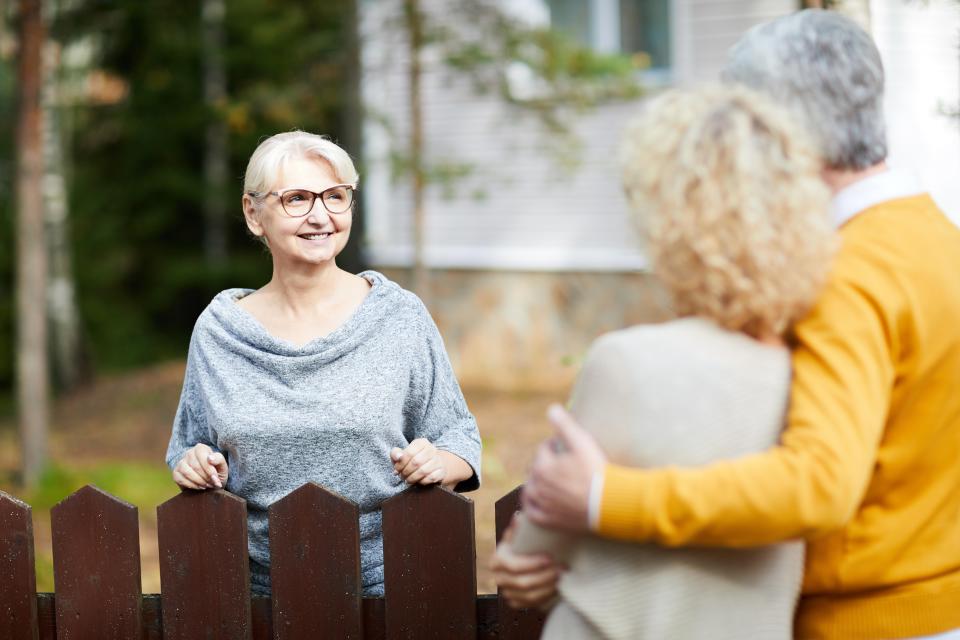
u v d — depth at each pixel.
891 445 1.62
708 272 1.54
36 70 7.48
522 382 9.85
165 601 2.50
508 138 9.95
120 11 11.75
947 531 1.63
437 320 10.39
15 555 2.56
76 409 10.69
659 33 9.48
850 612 1.63
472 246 10.27
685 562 1.57
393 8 9.07
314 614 2.43
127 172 14.26
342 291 2.56
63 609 2.55
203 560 2.47
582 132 9.76
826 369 1.52
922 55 8.35
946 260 1.64
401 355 2.48
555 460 1.58
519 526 1.71
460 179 9.25
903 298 1.58
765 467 1.46
